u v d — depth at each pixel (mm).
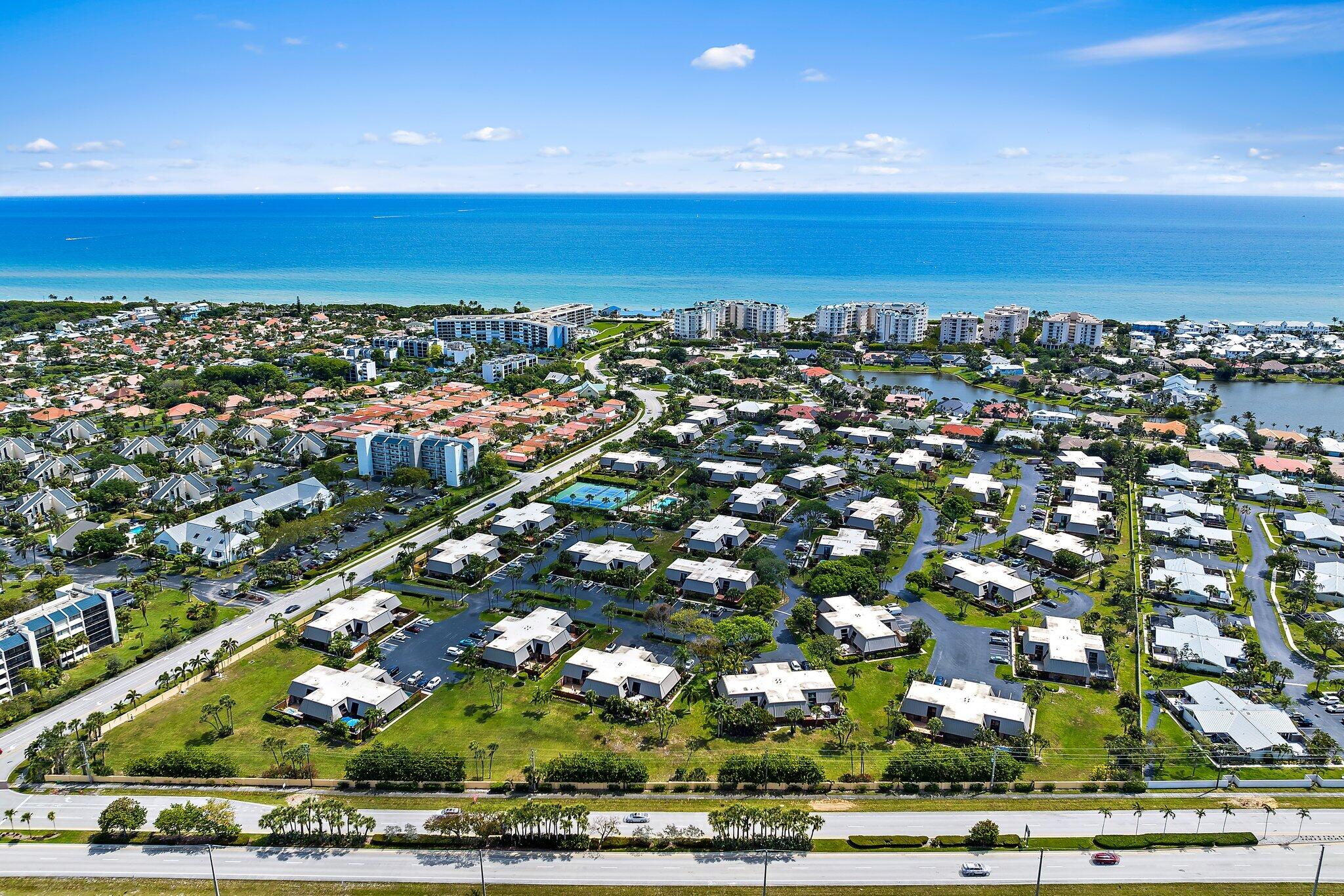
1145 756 183000
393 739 189750
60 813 167000
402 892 147500
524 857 156375
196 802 170500
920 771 176500
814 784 175250
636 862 155000
